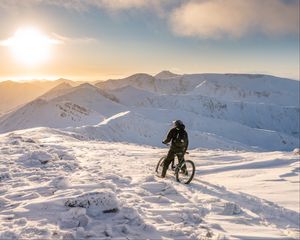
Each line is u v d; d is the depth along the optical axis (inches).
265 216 308.3
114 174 437.1
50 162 519.2
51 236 203.8
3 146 709.3
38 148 701.9
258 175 538.3
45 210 251.4
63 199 266.2
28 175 424.8
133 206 287.1
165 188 372.5
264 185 458.6
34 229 212.1
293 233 247.4
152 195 348.2
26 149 669.9
